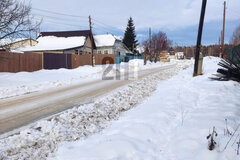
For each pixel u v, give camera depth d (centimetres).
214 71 1099
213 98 556
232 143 283
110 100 658
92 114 503
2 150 306
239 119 383
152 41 4031
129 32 5400
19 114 514
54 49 2475
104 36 4256
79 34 3284
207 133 327
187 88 772
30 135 368
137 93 784
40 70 1705
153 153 299
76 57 2247
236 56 997
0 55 1347
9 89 876
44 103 639
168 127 399
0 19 1057
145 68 2344
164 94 715
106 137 360
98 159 276
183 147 301
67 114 493
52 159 287
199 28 1043
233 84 724
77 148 320
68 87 977
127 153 292
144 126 392
